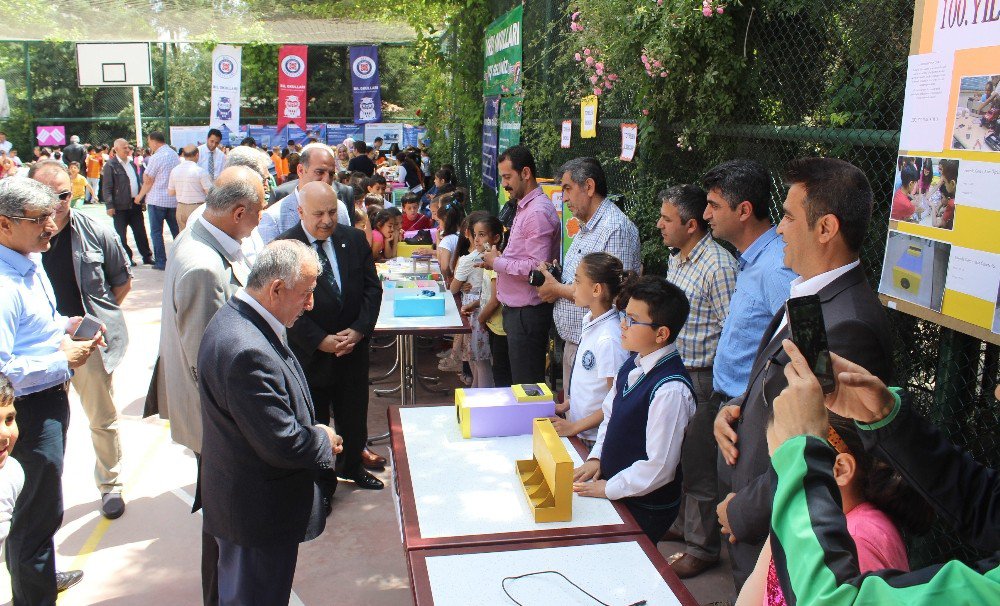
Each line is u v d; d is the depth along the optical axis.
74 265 3.70
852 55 2.79
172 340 3.06
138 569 3.51
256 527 2.42
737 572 2.22
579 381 3.04
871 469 1.53
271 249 2.44
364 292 3.99
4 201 2.73
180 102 22.80
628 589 1.85
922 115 2.17
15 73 22.53
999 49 1.86
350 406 4.16
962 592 0.97
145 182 10.29
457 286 5.39
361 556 3.61
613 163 5.12
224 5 12.71
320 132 19.78
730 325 2.57
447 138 12.73
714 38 3.38
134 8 12.71
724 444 2.18
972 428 2.37
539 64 7.01
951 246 2.05
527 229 4.29
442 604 1.78
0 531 2.03
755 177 2.56
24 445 2.86
